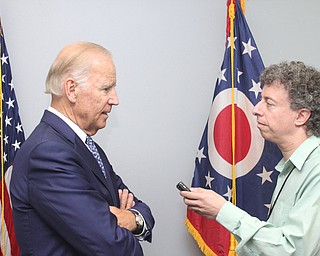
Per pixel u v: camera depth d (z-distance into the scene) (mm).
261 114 1364
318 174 1234
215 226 2068
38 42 2184
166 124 2258
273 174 2064
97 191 1252
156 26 2240
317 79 1326
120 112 2229
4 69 2082
